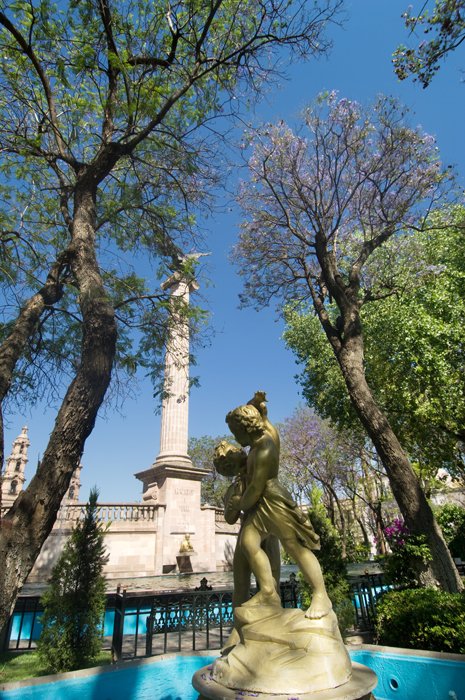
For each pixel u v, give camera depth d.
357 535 44.44
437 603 6.49
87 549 7.45
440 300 14.19
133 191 10.80
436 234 15.74
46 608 6.99
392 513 35.09
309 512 8.87
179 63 9.55
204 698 2.78
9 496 51.59
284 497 3.33
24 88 9.19
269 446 3.43
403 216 13.44
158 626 9.02
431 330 13.59
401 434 16.31
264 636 2.90
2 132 9.02
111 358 6.88
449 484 30.94
